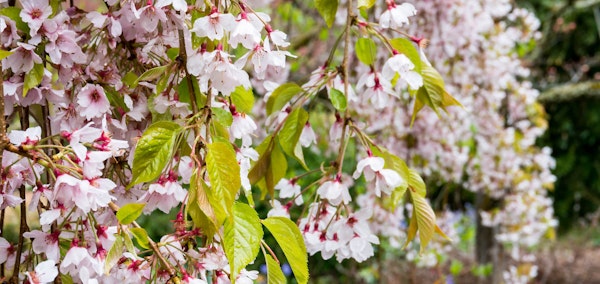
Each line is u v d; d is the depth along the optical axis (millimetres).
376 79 1273
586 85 4230
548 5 4605
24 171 1075
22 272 1111
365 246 1203
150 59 1178
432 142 2531
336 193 1184
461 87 2584
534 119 3154
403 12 1230
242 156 1139
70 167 1007
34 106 1227
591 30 4430
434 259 2889
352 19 1253
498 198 3391
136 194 1152
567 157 4723
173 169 1070
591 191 4852
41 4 1075
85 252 1033
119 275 1055
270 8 3115
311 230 1233
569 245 5582
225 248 1017
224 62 1057
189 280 1016
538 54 4398
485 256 4371
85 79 1131
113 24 1103
